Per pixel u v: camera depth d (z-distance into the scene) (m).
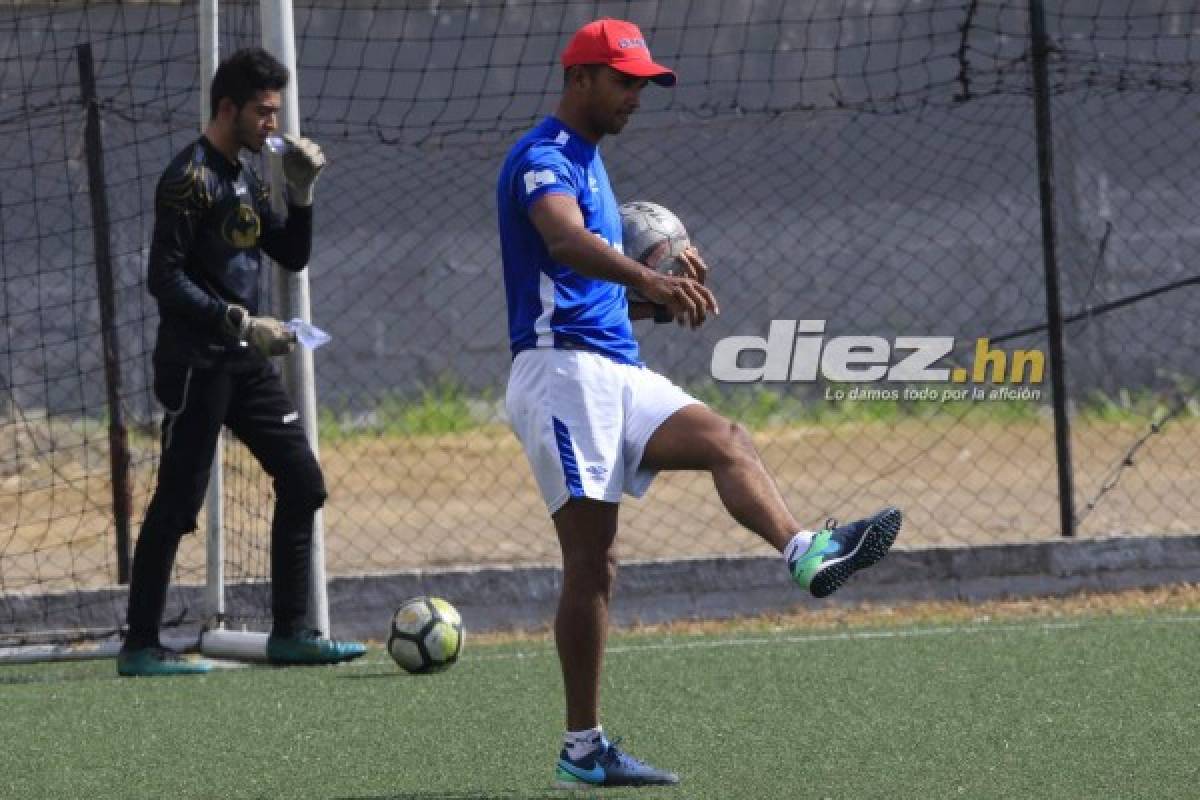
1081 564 34.22
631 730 22.88
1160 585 34.38
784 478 51.44
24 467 50.22
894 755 20.84
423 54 59.16
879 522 16.98
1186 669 25.92
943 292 61.66
